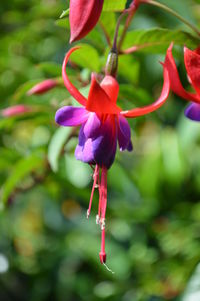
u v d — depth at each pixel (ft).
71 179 1.44
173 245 1.60
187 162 1.64
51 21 1.81
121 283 1.70
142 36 1.09
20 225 2.10
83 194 1.42
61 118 0.91
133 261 1.72
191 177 1.64
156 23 1.59
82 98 0.87
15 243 2.04
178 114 1.66
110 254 1.78
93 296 1.73
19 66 1.68
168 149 1.61
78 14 0.90
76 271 1.93
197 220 1.57
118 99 1.23
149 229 1.62
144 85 1.59
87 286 1.88
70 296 1.90
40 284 1.97
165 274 1.58
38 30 1.84
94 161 0.91
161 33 1.08
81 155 0.92
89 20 0.90
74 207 1.91
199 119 0.99
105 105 0.86
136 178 1.62
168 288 1.51
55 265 1.96
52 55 1.84
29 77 1.66
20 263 2.02
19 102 1.59
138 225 1.72
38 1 1.89
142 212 1.58
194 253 1.50
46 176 1.40
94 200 1.43
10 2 1.95
